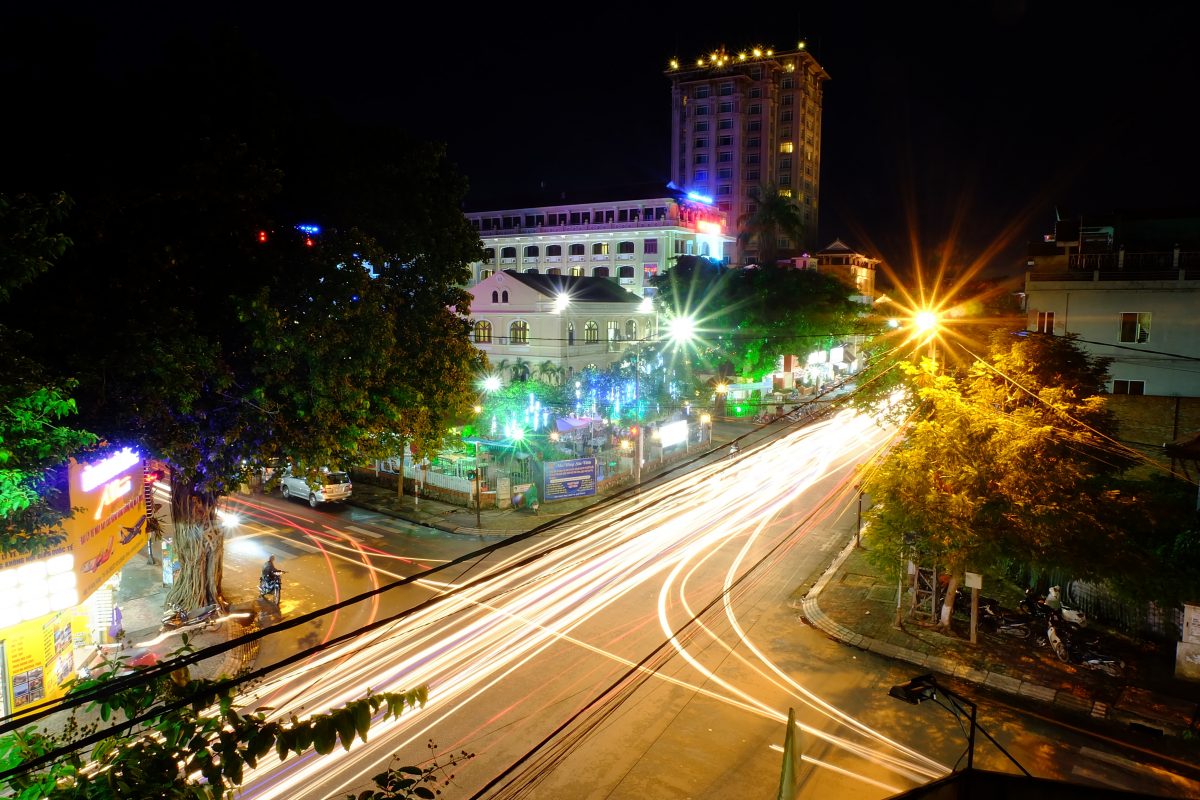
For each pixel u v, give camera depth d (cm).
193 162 1564
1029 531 1698
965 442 1812
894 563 1966
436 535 2873
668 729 1520
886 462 1958
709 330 5944
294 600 2236
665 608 2159
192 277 1728
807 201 11362
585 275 8181
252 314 1650
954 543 1777
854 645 1916
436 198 2281
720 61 10981
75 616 1731
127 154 1620
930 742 1486
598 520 3067
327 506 3225
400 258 2142
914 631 1975
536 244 8481
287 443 1928
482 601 2206
